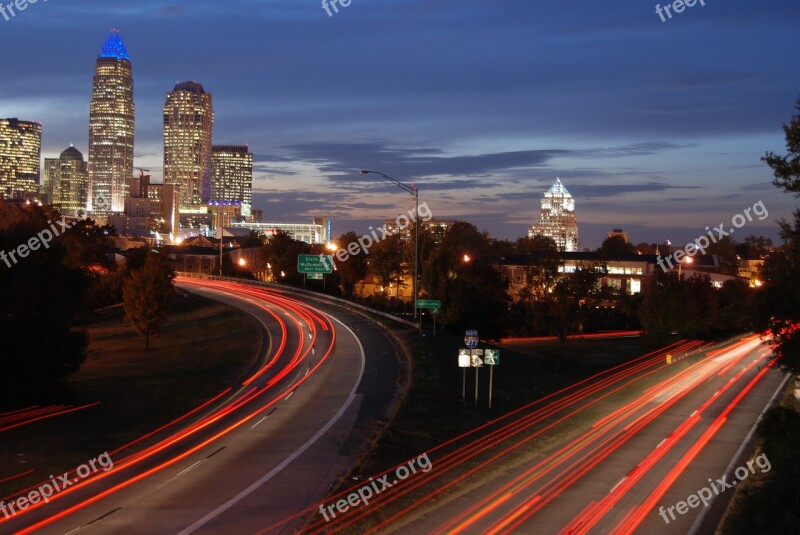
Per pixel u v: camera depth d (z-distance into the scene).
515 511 20.31
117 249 142.00
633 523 19.67
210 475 23.00
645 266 114.62
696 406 39.91
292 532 17.67
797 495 21.42
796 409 37.03
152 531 17.70
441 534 18.23
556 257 62.34
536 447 28.03
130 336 69.44
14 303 35.97
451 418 31.78
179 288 104.94
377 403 35.00
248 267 137.50
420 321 58.62
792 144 26.34
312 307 82.06
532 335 89.19
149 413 35.66
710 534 19.02
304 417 32.28
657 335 69.00
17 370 35.78
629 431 32.56
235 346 59.12
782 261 27.50
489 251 188.25
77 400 39.16
